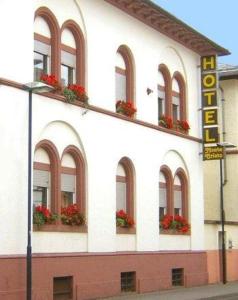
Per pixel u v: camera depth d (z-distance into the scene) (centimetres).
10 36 1911
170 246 2727
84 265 2170
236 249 3300
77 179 2214
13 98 1908
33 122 1988
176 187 2842
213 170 3603
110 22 2412
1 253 1842
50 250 2039
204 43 2958
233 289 2742
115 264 2331
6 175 1873
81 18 2266
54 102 2083
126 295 2372
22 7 1970
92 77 2295
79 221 2175
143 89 2603
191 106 2980
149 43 2666
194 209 2939
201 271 2942
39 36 2081
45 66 2111
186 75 2955
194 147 2967
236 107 3569
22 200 1931
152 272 2558
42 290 1970
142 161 2555
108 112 2344
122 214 2414
